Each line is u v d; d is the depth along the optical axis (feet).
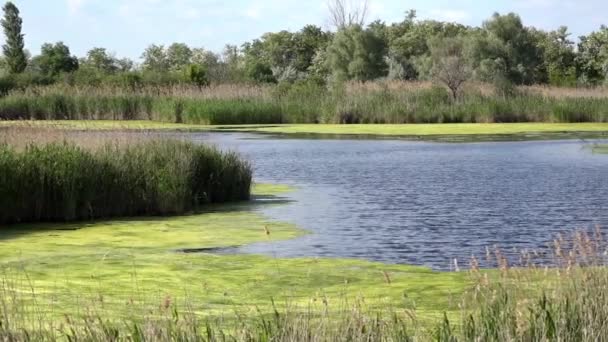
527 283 28.02
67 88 165.78
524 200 62.18
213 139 123.95
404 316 27.12
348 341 19.80
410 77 259.60
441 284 34.19
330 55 280.31
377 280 35.42
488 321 21.62
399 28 361.10
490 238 47.39
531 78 270.05
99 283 34.50
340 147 111.96
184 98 162.71
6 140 59.47
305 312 25.98
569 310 22.49
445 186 71.20
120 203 55.98
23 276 35.91
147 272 37.22
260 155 100.68
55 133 64.13
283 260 40.34
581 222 52.37
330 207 59.31
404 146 113.50
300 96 168.45
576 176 77.61
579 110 160.45
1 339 20.06
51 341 20.84
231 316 27.32
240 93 170.19
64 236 47.73
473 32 282.36
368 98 164.04
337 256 42.60
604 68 278.46
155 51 425.69
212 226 51.29
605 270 25.93
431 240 46.80
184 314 22.45
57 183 53.67
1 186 52.31
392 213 56.44
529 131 138.92
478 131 138.31
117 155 57.98
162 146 61.46
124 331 24.02
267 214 56.29
